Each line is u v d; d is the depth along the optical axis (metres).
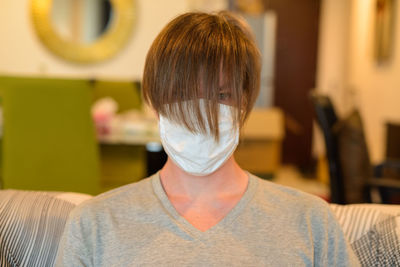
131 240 0.75
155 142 2.14
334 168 1.91
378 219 0.93
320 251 0.79
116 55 4.23
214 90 0.70
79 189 2.04
